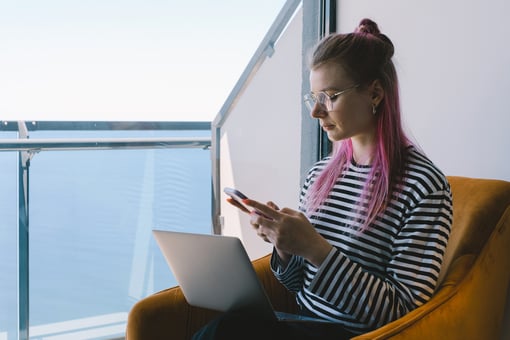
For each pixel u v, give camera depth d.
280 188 2.62
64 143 2.11
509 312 1.66
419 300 1.25
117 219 2.26
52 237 2.15
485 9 1.85
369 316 1.22
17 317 2.13
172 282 2.46
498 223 1.47
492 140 1.86
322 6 2.50
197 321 1.50
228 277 1.24
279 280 1.48
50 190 2.11
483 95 1.88
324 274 1.21
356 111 1.35
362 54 1.34
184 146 2.35
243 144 2.49
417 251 1.26
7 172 2.03
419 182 1.30
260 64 2.47
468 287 1.35
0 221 2.04
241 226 2.57
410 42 2.09
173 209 2.37
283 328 1.25
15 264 2.10
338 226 1.39
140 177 2.28
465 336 1.33
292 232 1.20
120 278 2.31
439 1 1.98
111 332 2.33
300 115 2.62
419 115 2.08
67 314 2.23
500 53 1.82
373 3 2.23
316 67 1.36
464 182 1.59
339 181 1.45
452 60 1.96
